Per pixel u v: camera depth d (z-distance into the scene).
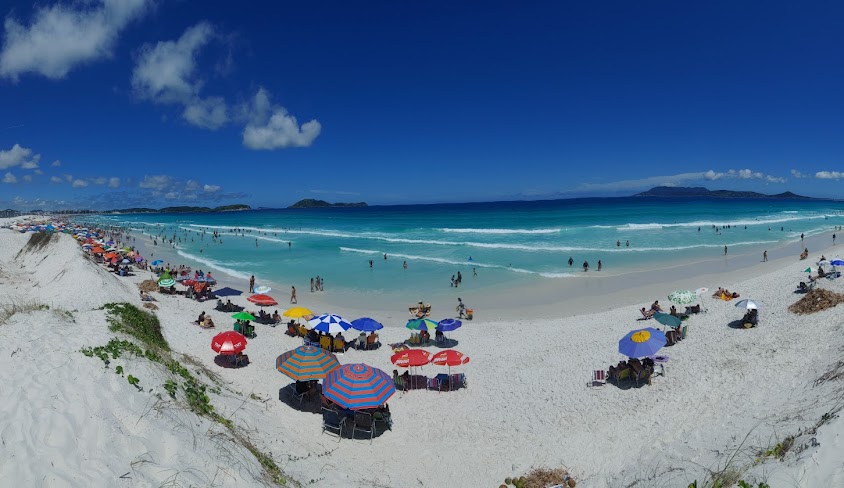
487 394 15.52
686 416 11.77
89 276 24.66
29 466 5.41
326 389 12.95
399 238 69.31
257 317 24.86
